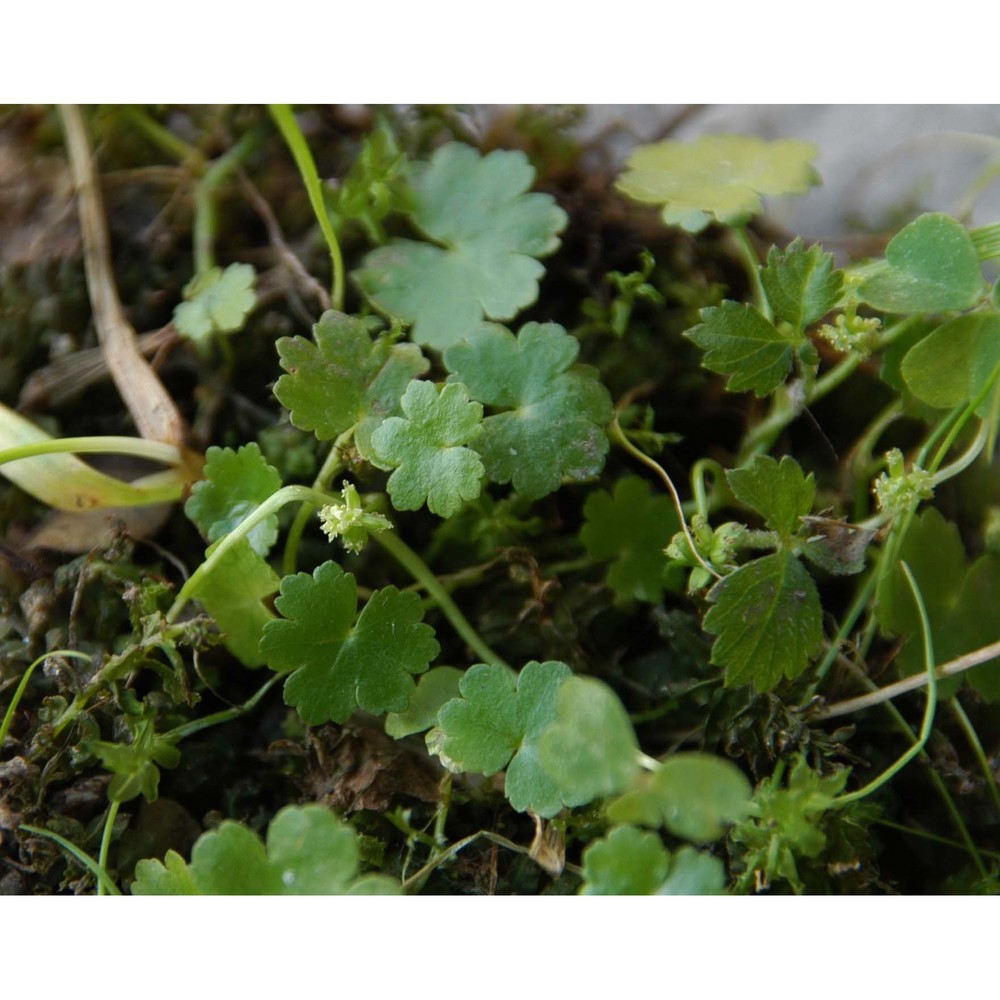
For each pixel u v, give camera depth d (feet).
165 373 0.75
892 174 0.78
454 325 0.72
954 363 0.70
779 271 0.70
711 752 0.72
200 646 0.71
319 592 0.69
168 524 0.74
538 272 0.73
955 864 0.72
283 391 0.70
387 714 0.72
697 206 0.73
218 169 0.76
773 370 0.70
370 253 0.74
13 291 0.76
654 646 0.73
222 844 0.66
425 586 0.72
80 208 0.76
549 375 0.71
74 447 0.72
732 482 0.68
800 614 0.69
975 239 0.71
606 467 0.74
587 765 0.65
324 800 0.71
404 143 0.77
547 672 0.68
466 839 0.70
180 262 0.76
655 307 0.75
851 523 0.74
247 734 0.73
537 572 0.73
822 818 0.69
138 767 0.70
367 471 0.71
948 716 0.73
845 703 0.71
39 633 0.72
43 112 0.77
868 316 0.74
